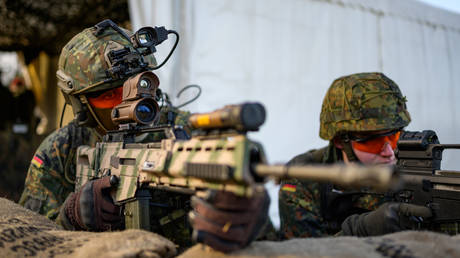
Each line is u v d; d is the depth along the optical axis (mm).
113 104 2379
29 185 2688
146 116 1991
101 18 6441
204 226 1231
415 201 1964
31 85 10297
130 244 1414
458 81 6871
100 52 2299
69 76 2408
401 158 2207
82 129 2799
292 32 5344
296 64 5375
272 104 5195
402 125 1884
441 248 1205
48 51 8242
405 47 6219
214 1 4758
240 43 4957
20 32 7121
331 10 5613
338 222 2135
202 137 1397
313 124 5523
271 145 5156
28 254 1490
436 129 6445
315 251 1215
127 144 1939
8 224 1704
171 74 4406
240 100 4965
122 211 1859
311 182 2146
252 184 1157
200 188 1391
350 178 921
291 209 2152
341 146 2072
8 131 8352
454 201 1817
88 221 1780
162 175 1571
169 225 2129
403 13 6195
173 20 4457
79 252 1425
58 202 2689
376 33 5973
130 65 2281
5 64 11242
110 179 1856
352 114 1917
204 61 4688
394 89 1946
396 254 1176
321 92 5559
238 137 1224
